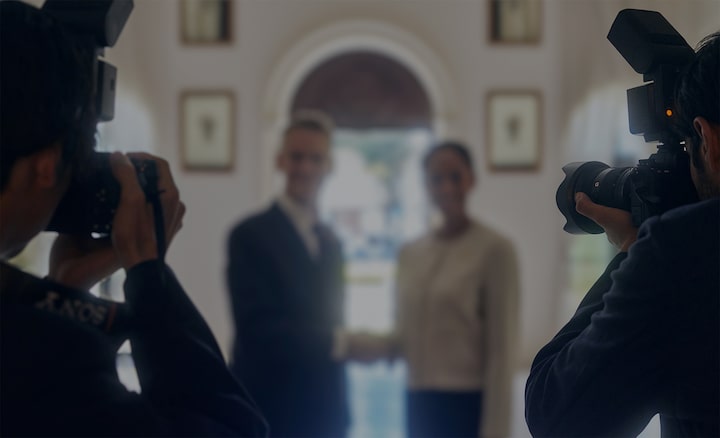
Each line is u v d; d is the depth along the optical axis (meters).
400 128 6.94
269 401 2.66
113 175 0.99
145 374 0.94
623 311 0.99
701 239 0.98
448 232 2.87
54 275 1.05
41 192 0.91
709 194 1.06
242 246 2.75
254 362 2.66
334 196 7.19
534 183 6.79
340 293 2.94
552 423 1.04
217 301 6.75
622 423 1.02
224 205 6.77
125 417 0.86
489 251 2.75
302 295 2.74
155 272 0.97
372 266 7.21
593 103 5.80
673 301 0.97
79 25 1.02
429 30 6.75
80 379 0.86
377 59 6.88
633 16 1.17
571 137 6.10
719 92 1.00
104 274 1.05
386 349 2.85
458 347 2.72
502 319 2.70
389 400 5.91
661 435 1.11
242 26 6.75
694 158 1.06
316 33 6.71
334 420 2.77
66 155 0.92
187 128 6.76
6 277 0.91
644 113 1.14
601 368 0.99
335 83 6.91
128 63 6.05
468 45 6.76
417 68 6.83
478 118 6.79
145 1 6.45
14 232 0.92
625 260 1.03
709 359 0.98
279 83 6.73
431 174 2.85
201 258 6.76
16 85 0.85
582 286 6.59
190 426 0.90
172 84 6.73
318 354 2.68
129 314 0.97
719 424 0.99
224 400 0.95
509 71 6.77
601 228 1.24
